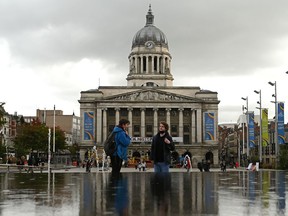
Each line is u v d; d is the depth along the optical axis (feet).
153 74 605.73
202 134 547.08
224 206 34.42
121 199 38.22
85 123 529.45
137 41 620.08
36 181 65.51
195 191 45.42
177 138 537.65
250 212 31.71
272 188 50.83
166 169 72.95
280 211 32.24
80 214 30.55
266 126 313.12
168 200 37.50
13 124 632.79
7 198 40.14
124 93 544.62
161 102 544.21
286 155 249.75
